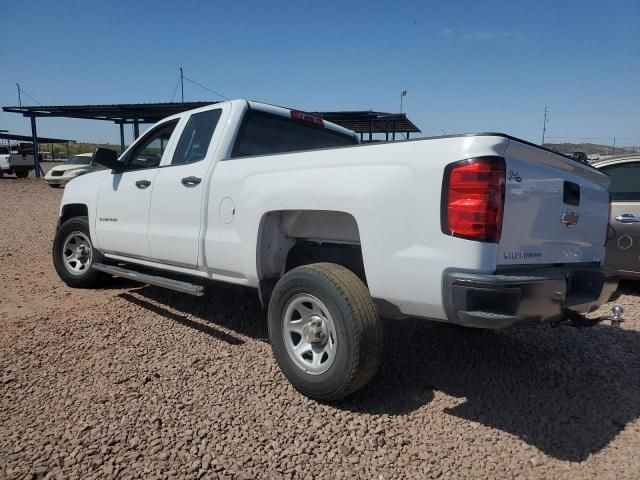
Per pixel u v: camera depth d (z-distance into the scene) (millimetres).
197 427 3137
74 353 4203
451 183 2914
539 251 3309
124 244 5359
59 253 6344
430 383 3828
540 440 3123
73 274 6234
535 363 4254
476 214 2859
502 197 2906
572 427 3279
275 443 2994
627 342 4793
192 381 3746
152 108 21781
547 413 3447
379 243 3197
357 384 3273
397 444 3035
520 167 3062
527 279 2916
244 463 2809
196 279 5984
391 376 3902
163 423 3170
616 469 2852
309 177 3574
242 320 5062
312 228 3949
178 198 4641
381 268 3199
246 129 4621
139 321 4988
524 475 2793
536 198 3207
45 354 4164
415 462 2877
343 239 3797
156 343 4453
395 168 3156
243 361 4105
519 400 3613
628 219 6180
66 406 3354
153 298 5742
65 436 3006
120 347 4344
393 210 3137
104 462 2781
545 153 3248
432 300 3020
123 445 2938
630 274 6262
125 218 5320
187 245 4535
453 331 4875
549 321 3225
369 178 3254
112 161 5367
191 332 4723
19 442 2943
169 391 3588
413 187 3062
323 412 3355
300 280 3434
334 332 3281
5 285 6402
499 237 2926
